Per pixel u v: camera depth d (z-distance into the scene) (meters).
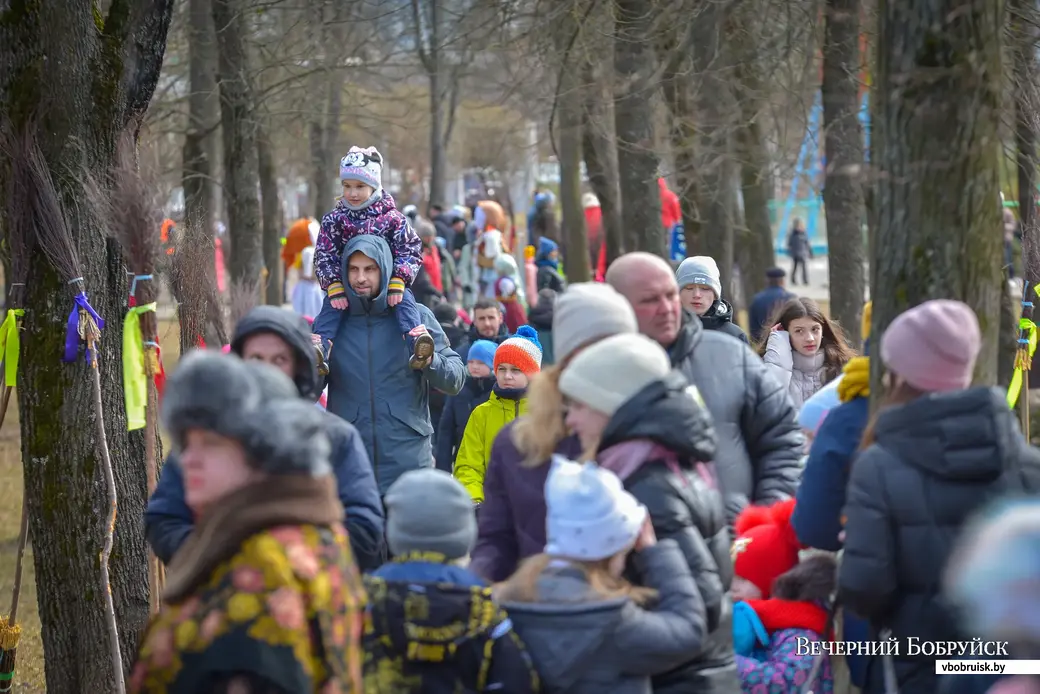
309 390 8.30
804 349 13.54
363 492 8.02
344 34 29.45
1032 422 16.44
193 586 5.53
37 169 10.41
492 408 14.02
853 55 20.45
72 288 10.57
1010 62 12.81
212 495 5.63
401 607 6.38
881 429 6.97
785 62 23.12
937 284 7.79
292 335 8.12
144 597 11.38
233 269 26.11
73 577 10.83
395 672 6.35
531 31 24.58
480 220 39.50
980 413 6.70
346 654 5.61
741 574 8.45
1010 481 6.68
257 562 5.44
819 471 8.00
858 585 6.80
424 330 12.81
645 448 6.97
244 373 5.70
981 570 4.68
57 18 10.48
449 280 40.84
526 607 6.55
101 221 10.56
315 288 35.25
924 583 6.73
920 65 7.69
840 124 20.66
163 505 7.86
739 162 25.30
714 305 13.34
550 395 7.62
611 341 7.18
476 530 7.46
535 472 7.58
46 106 10.49
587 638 6.43
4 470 25.27
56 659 11.02
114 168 10.84
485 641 6.36
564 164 38.47
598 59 25.34
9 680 10.91
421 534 6.53
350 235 13.27
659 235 25.44
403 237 13.38
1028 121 13.53
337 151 47.31
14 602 11.06
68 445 10.69
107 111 10.83
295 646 5.36
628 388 7.00
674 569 6.68
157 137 31.30
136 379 10.48
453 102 46.81
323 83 30.11
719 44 22.33
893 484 6.79
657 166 25.12
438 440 17.41
